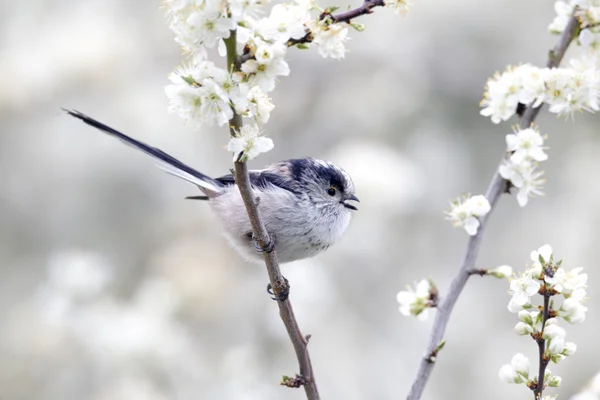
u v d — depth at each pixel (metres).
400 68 13.88
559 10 6.01
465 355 12.43
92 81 13.44
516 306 5.08
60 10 14.05
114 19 13.98
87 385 11.02
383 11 14.00
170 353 11.20
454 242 13.07
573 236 13.01
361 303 12.47
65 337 11.23
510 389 12.17
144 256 12.97
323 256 12.62
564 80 5.56
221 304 12.30
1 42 13.71
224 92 4.64
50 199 13.26
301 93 13.90
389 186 12.44
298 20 4.79
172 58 13.82
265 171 8.79
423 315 5.80
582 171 13.46
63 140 13.27
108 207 13.22
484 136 13.71
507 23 13.81
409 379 12.03
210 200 8.74
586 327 12.23
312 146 13.47
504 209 13.48
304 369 5.89
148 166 13.23
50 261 12.36
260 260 8.63
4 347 11.28
